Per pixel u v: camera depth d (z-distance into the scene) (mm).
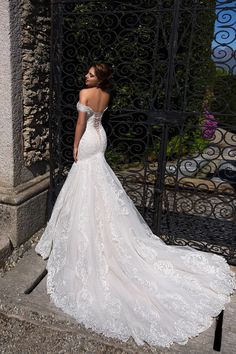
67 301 2367
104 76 2568
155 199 3289
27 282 2648
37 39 3102
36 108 3197
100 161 2703
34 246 3205
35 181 3328
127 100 4020
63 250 2664
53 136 3459
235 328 2289
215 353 2031
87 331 2154
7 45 2725
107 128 4039
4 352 2037
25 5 2844
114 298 2334
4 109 2871
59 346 2080
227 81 2918
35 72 3113
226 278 2646
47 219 3602
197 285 2525
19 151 3059
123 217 2670
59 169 3520
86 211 2592
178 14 2795
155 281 2488
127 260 2547
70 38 3477
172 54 2881
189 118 3729
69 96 3564
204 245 3338
